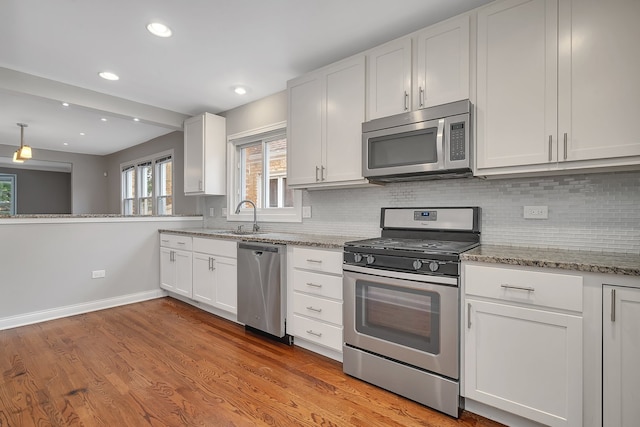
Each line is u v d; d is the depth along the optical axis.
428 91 2.06
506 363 1.58
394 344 1.91
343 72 2.48
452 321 1.71
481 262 1.63
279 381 2.06
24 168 8.43
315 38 2.43
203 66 2.85
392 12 2.12
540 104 1.70
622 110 1.50
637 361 1.31
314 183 2.66
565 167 1.65
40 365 2.26
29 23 2.18
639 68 1.46
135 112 3.70
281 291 2.56
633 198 1.74
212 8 2.06
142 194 6.06
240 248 2.90
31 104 3.89
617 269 1.31
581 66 1.59
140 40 2.42
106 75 3.00
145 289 3.92
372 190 2.75
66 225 3.35
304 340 2.54
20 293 3.07
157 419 1.69
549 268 1.46
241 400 1.86
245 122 3.79
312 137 2.67
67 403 1.82
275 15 2.14
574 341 1.42
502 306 1.58
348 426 1.64
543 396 1.49
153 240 4.00
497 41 1.82
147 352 2.47
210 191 3.87
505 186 2.12
